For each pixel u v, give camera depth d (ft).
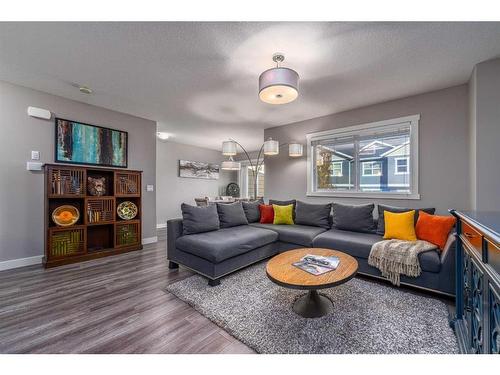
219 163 25.90
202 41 6.60
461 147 9.23
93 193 11.30
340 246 8.65
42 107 10.21
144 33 6.26
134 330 5.31
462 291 4.91
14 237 9.53
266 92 7.06
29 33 6.24
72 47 6.91
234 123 15.06
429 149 9.94
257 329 5.31
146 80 9.06
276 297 6.86
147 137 14.16
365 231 9.79
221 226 11.01
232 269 8.32
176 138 19.67
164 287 7.66
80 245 10.48
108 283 7.97
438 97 9.75
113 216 11.65
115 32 6.22
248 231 10.06
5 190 9.34
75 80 9.12
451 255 6.49
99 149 11.99
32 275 8.66
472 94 8.24
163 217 20.63
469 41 6.52
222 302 6.57
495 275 2.80
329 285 5.20
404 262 7.09
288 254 7.24
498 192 7.35
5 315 5.90
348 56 7.30
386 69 8.11
